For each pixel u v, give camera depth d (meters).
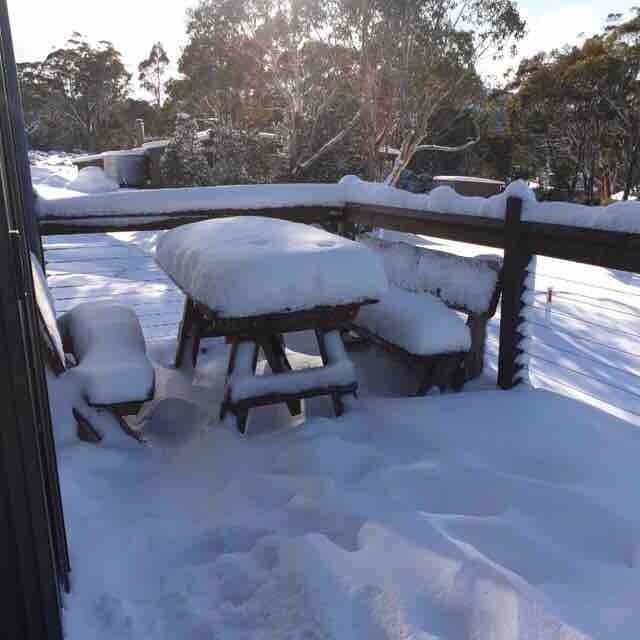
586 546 1.51
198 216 3.53
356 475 1.91
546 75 24.14
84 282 7.00
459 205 2.90
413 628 1.19
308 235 2.51
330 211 3.82
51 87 44.72
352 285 2.22
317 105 16.28
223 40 16.66
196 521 1.72
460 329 2.73
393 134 17.31
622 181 24.75
